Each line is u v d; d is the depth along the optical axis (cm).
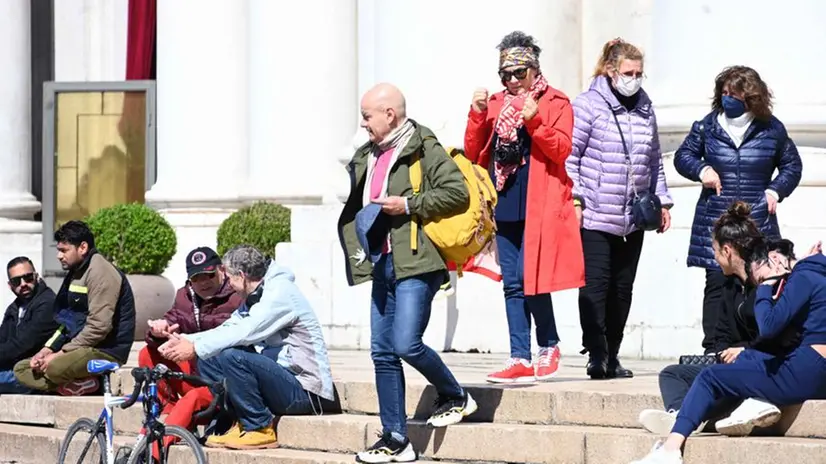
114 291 3372
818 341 2383
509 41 2780
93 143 5406
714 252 2581
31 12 6041
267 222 4809
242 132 5294
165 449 2522
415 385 2812
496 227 2802
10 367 3488
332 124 5028
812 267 2402
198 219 5200
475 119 2792
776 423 2441
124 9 5956
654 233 3609
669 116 3728
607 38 4347
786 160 2825
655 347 3594
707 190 2870
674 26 3788
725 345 2612
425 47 4066
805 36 3666
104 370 2647
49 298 3462
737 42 3697
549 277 2773
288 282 2878
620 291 2978
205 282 3084
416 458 2681
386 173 2570
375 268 2605
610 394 2627
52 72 6044
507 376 2831
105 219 4697
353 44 5075
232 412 2872
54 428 3344
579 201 2903
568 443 2564
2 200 5619
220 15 5303
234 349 2808
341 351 4019
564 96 2788
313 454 2750
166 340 2919
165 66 5350
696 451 2389
